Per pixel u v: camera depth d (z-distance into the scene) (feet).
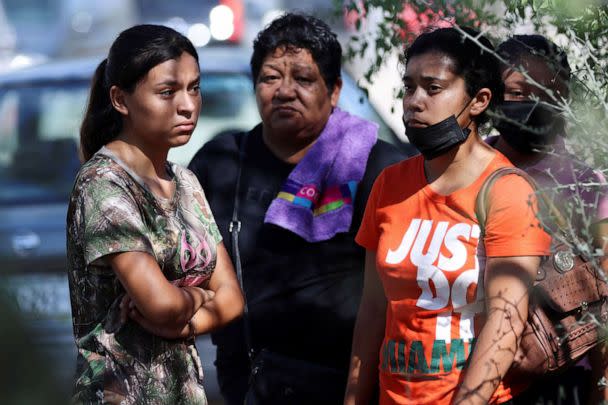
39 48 79.36
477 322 16.16
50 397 7.52
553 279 16.72
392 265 16.70
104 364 16.58
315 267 20.81
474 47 16.49
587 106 17.12
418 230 16.65
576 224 16.94
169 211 17.46
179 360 17.13
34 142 37.42
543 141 18.34
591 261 15.28
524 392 17.99
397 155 21.50
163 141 17.20
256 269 21.25
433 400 16.17
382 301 18.19
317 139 21.63
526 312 15.69
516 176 16.12
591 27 17.97
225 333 21.80
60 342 8.54
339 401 20.61
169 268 17.21
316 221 20.89
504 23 21.22
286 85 21.17
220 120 37.35
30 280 9.04
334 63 21.57
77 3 80.64
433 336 16.21
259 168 21.94
